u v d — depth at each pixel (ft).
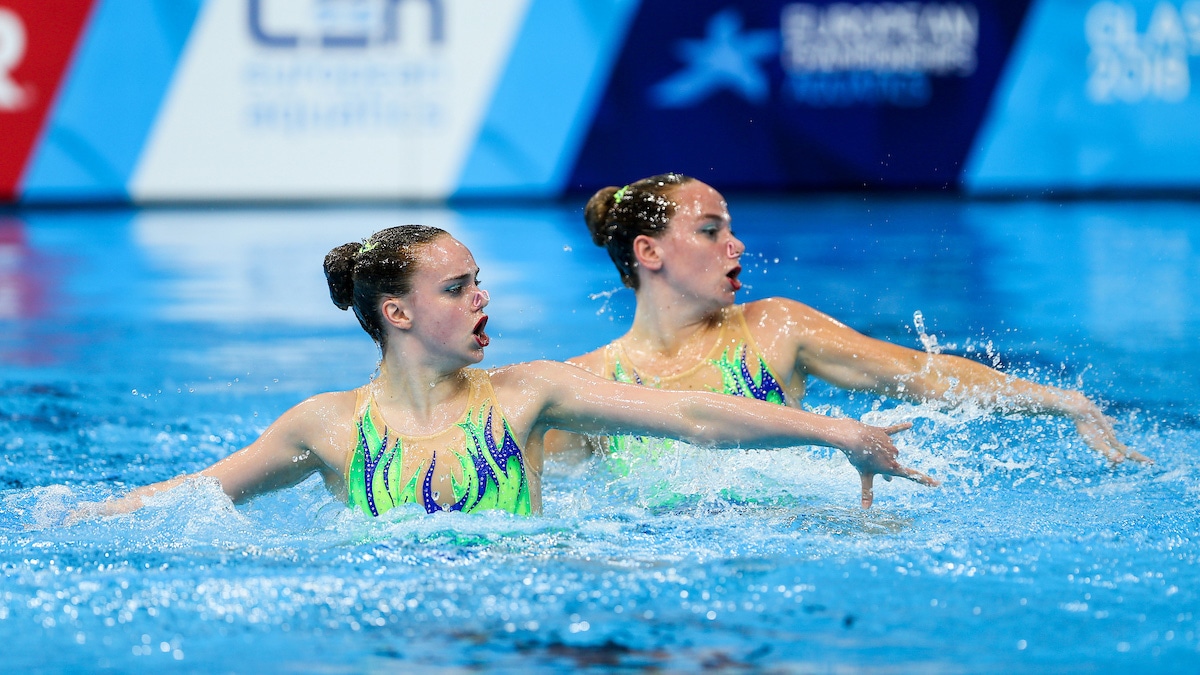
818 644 22.90
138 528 31.27
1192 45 124.47
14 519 32.76
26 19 122.01
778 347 38.81
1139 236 100.12
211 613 24.91
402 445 32.37
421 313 31.42
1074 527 30.60
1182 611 24.44
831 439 30.12
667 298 38.81
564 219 116.06
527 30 126.82
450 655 22.58
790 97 128.06
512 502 32.35
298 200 126.82
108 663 22.49
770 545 29.25
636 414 31.94
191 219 118.62
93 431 45.42
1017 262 88.07
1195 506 32.78
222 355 60.54
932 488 35.37
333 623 24.27
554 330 65.77
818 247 95.35
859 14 126.82
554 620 24.26
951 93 127.13
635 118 128.26
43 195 124.77
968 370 38.01
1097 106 125.70
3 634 23.93
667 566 27.66
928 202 125.18
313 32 125.29
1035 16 125.49
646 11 126.93
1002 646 22.74
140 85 124.26
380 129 127.03
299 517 32.65
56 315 72.08
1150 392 48.55
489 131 127.65
